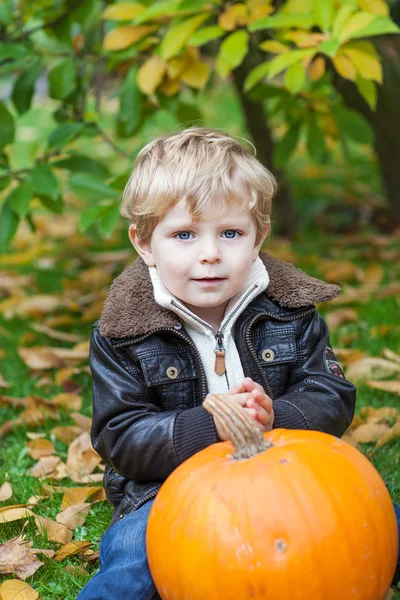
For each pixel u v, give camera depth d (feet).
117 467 7.15
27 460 10.02
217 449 6.25
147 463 6.91
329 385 7.45
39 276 17.76
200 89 12.91
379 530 5.73
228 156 7.23
